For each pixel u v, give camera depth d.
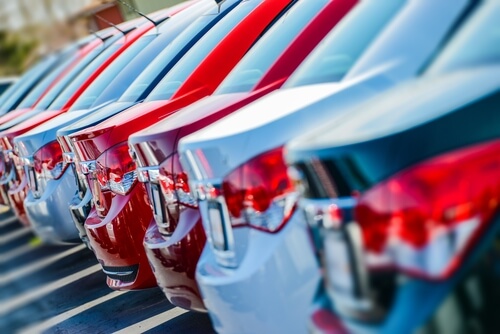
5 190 9.79
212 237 3.99
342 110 3.56
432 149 2.51
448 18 3.36
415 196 2.44
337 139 2.67
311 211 2.77
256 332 3.69
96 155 5.95
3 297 8.55
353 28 4.14
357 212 2.58
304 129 3.61
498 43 2.89
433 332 2.42
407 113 2.66
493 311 2.40
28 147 7.77
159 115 5.82
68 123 7.48
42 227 7.79
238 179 3.69
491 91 2.56
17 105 13.12
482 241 2.39
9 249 10.92
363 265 2.60
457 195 2.40
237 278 3.67
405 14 3.65
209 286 3.86
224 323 3.86
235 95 4.90
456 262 2.39
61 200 7.55
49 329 7.03
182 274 4.77
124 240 5.82
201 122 4.72
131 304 7.10
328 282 2.78
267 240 3.62
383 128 2.61
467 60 2.94
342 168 2.62
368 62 3.63
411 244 2.44
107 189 5.90
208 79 6.00
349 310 2.68
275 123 3.65
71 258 9.57
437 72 3.02
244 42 6.10
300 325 3.57
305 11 5.24
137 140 4.95
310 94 3.78
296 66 4.81
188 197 4.69
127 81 7.75
